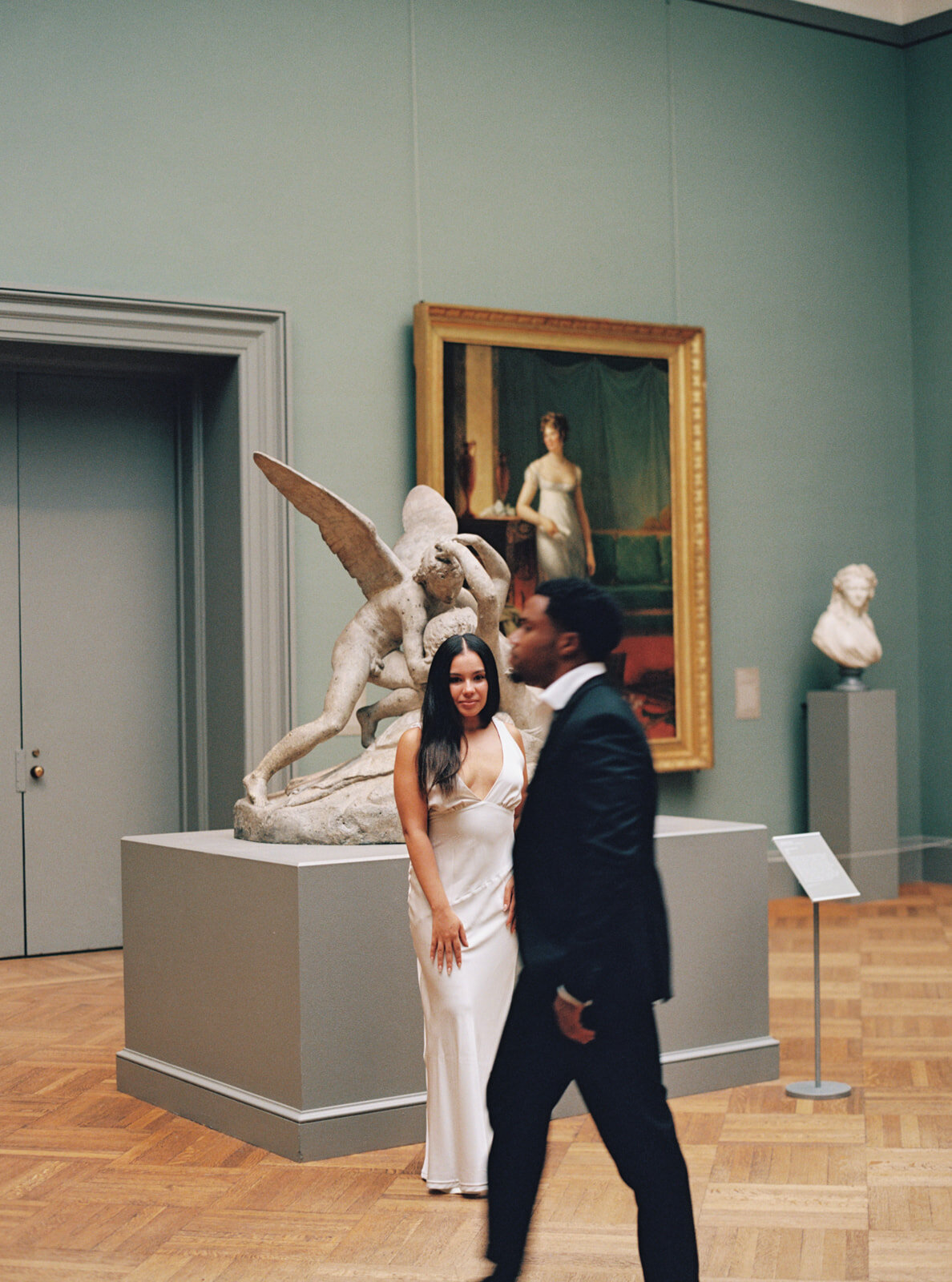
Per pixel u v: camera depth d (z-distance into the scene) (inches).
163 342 335.3
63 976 325.4
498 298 383.9
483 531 373.4
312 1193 183.6
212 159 343.9
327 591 355.6
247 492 344.2
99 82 330.3
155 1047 227.9
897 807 424.8
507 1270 136.2
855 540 450.3
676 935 229.9
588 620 136.9
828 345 446.0
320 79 358.0
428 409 364.2
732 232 426.3
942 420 456.4
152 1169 193.8
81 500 357.7
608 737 132.0
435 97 374.6
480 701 182.2
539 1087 137.4
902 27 459.5
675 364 407.5
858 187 454.0
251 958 206.1
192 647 364.5
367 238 364.8
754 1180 188.7
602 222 402.0
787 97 438.3
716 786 418.9
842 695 416.5
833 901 418.6
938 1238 168.2
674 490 406.3
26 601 350.3
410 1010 207.0
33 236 323.3
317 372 357.1
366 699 361.7
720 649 420.8
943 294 455.2
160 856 226.2
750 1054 236.1
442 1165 183.0
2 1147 204.1
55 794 353.7
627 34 406.9
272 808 227.9
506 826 184.5
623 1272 158.7
